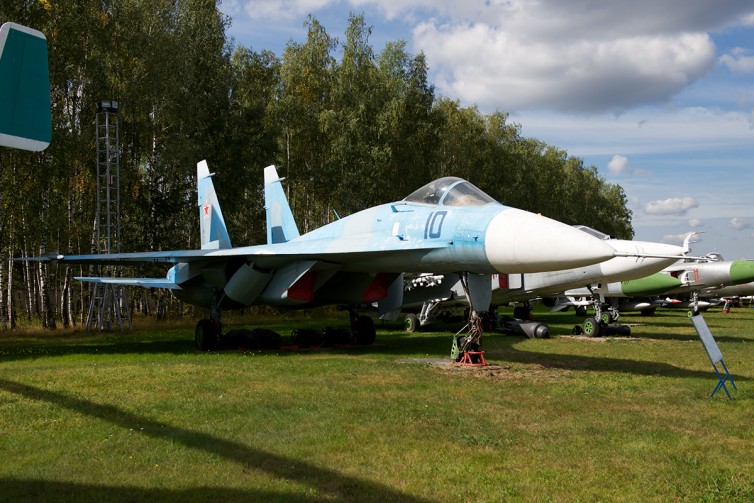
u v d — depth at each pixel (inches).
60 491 146.8
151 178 1032.8
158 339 641.0
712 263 844.0
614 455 178.9
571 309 1441.9
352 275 494.0
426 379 311.1
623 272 563.2
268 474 159.3
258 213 1210.0
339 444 186.9
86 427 206.8
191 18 1056.2
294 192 1359.5
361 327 532.7
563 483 154.6
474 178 1718.8
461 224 364.8
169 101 979.9
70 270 920.9
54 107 823.7
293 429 204.5
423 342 557.0
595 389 284.5
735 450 184.7
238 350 487.8
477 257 351.9
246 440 190.7
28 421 214.8
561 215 2295.8
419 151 1328.7
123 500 141.1
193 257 469.7
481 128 1713.8
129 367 353.7
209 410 231.9
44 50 133.1
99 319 777.6
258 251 449.7
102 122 910.4
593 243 305.0
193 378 309.6
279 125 1255.5
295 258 444.8
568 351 463.5
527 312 816.3
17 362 407.2
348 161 1240.8
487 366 359.6
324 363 373.7
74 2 848.9
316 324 874.1
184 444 186.2
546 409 240.2
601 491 149.3
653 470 164.7
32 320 999.0
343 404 245.1
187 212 1029.2
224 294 499.5
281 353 458.3
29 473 159.6
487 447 186.1
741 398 264.1
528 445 188.5
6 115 125.8
